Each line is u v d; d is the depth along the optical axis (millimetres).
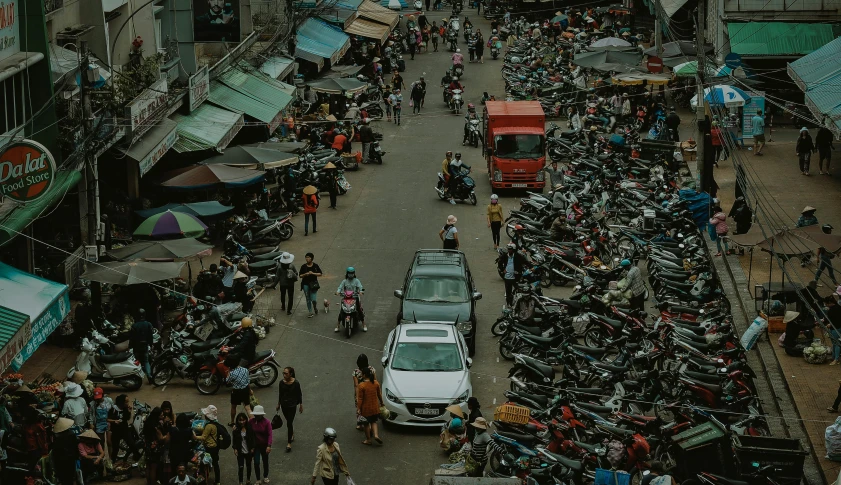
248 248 32250
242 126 38062
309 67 54469
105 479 19172
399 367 21922
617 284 26547
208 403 22422
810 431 19797
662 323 23953
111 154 28688
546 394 21328
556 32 71750
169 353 23375
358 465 19688
